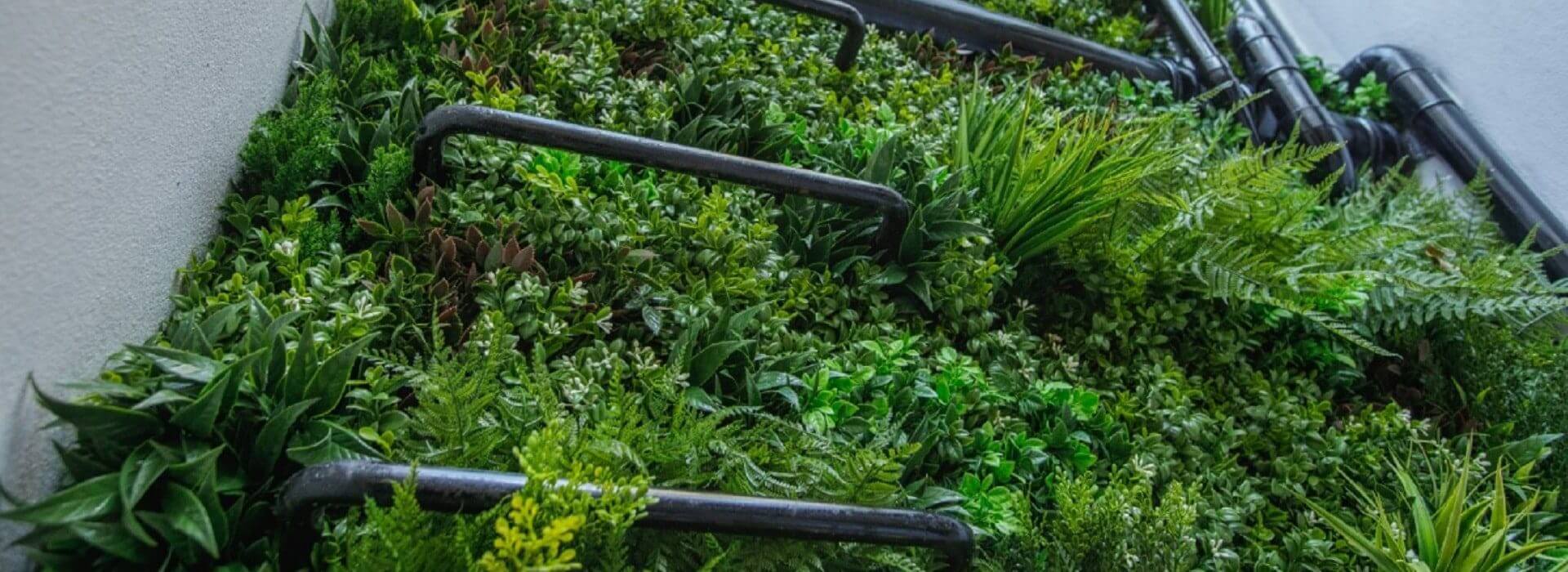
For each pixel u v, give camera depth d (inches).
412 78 88.7
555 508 48.2
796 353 78.6
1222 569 76.9
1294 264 103.7
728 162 81.8
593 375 68.9
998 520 70.1
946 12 135.1
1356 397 103.5
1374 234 103.4
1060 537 70.3
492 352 60.8
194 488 48.5
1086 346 95.7
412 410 60.7
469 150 84.4
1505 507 79.8
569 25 104.3
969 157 103.8
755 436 66.4
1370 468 91.4
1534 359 104.5
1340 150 140.0
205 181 68.0
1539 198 131.2
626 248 79.9
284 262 68.5
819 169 101.3
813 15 111.2
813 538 55.9
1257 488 89.3
